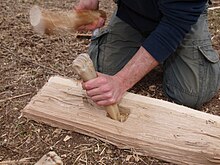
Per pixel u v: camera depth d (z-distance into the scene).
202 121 1.77
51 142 1.87
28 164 1.77
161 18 1.91
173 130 1.75
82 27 1.93
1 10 3.07
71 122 1.88
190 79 2.08
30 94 2.19
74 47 2.61
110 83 1.74
